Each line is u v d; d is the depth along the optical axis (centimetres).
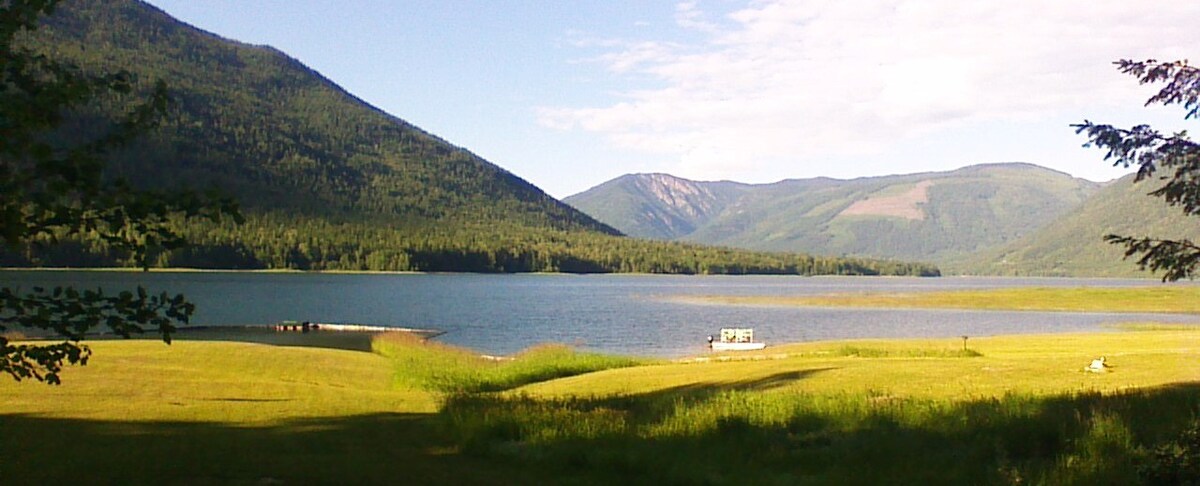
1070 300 10444
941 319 8162
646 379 2784
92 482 1170
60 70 602
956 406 1750
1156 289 11981
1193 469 966
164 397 2084
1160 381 2228
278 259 18625
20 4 589
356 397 2303
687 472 1365
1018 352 3716
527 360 3500
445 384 2925
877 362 3034
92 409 1848
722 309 9656
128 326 612
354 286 14112
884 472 1326
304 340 5603
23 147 562
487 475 1355
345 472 1312
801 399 1922
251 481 1217
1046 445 1480
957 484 1256
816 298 12069
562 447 1530
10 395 1950
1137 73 888
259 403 2102
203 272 15888
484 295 12575
